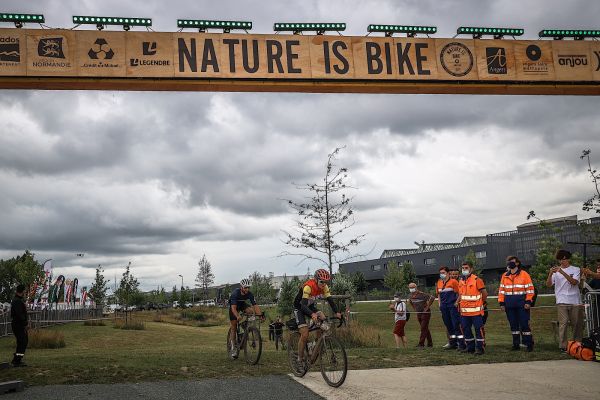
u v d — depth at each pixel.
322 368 7.97
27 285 35.47
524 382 7.97
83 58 10.64
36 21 10.51
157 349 19.38
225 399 7.03
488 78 12.09
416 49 11.89
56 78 10.55
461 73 11.98
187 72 10.95
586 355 9.88
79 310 42.72
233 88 11.26
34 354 16.73
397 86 11.78
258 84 11.26
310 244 20.41
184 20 11.01
